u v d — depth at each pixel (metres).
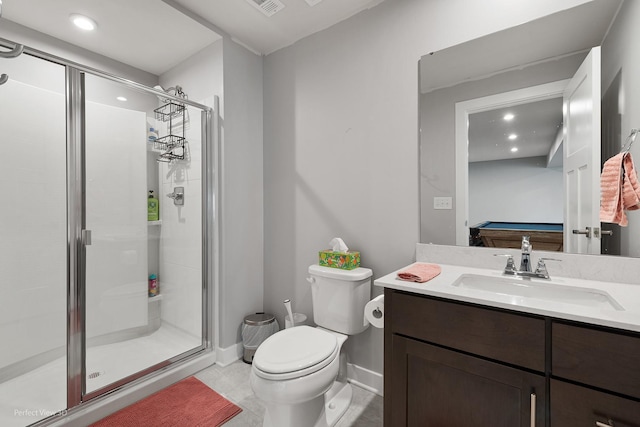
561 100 1.27
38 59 1.60
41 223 1.69
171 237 2.21
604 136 1.18
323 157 2.01
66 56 2.09
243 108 2.20
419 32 1.61
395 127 1.69
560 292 1.12
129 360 1.85
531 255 1.33
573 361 0.81
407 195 1.66
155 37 2.04
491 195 1.42
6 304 1.63
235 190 2.14
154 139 2.18
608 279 1.17
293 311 2.20
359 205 1.84
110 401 1.53
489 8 1.42
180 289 2.17
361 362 1.82
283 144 2.23
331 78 1.96
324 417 1.37
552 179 1.29
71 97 1.61
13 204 1.66
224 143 2.06
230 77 2.10
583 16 1.23
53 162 1.71
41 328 1.65
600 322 0.77
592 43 1.21
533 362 0.87
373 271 1.79
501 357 0.92
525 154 1.35
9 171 1.64
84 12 1.79
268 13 1.87
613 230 1.17
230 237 2.10
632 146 1.12
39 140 1.69
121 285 1.96
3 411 1.42
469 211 1.48
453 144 1.52
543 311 0.84
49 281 1.67
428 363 1.06
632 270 1.12
